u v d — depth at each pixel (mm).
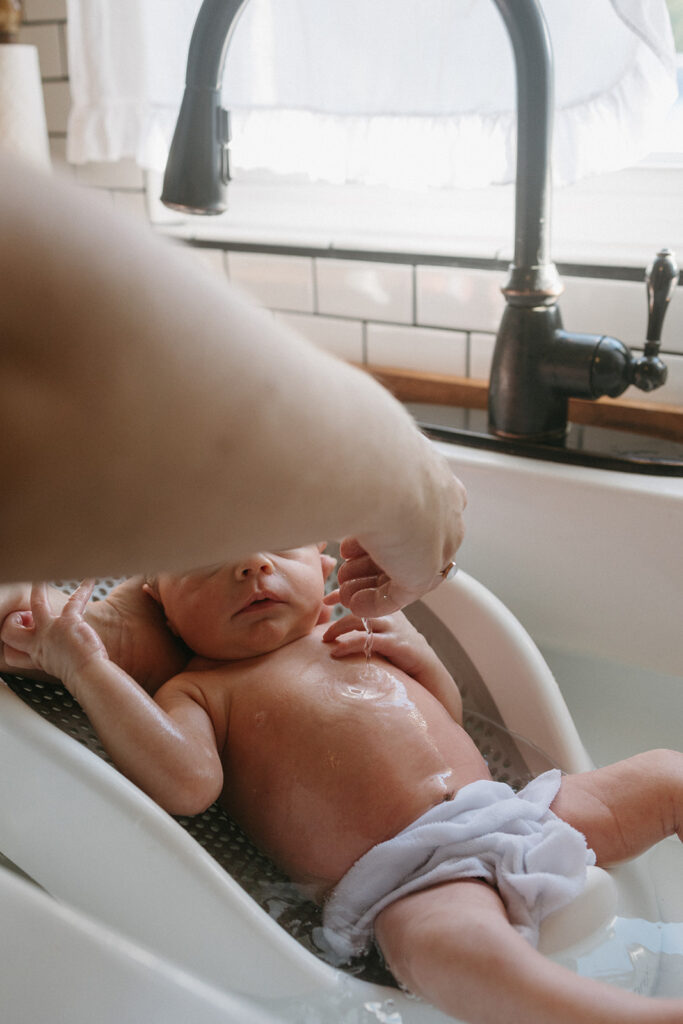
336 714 871
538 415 1084
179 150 932
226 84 1312
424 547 501
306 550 980
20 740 652
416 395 1325
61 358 267
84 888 697
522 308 1060
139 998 636
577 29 1067
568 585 1048
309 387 347
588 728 1080
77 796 660
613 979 744
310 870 844
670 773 840
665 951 812
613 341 1035
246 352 316
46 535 290
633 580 1004
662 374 1025
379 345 1374
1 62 1323
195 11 1313
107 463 287
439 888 747
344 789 839
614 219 1262
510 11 961
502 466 1048
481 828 781
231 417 312
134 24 1336
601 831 824
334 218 1479
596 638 1050
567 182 1126
